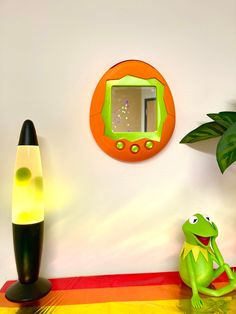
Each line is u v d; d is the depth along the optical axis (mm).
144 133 575
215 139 620
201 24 603
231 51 614
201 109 609
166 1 591
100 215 596
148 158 596
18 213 474
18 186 475
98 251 599
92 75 579
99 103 565
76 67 575
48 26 565
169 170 609
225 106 615
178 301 489
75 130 580
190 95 606
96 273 600
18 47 560
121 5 581
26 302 467
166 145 603
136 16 585
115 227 601
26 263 479
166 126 579
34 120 569
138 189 603
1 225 570
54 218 584
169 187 611
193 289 493
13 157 567
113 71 566
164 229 614
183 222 619
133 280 569
